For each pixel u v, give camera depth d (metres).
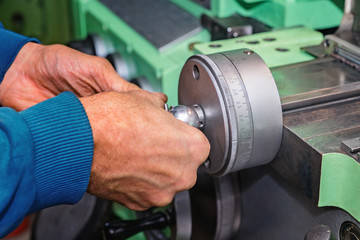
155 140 0.60
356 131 0.60
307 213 0.66
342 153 0.54
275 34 0.90
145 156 0.60
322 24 1.01
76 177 0.57
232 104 0.60
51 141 0.54
